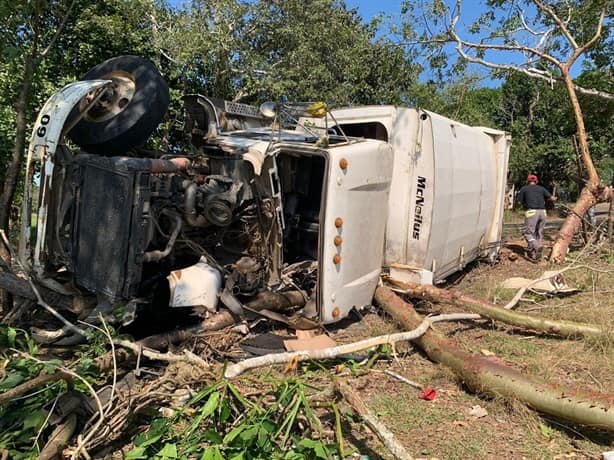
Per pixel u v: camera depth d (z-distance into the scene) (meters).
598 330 5.77
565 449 3.68
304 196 6.54
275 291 5.79
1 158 9.23
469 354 4.73
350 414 3.63
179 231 4.98
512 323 6.13
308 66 18.02
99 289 4.68
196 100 6.58
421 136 6.93
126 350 4.36
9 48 5.68
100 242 4.67
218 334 5.02
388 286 6.99
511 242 13.20
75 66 13.22
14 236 8.87
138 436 3.51
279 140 5.75
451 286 8.93
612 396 3.75
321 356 4.48
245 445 3.01
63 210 4.82
